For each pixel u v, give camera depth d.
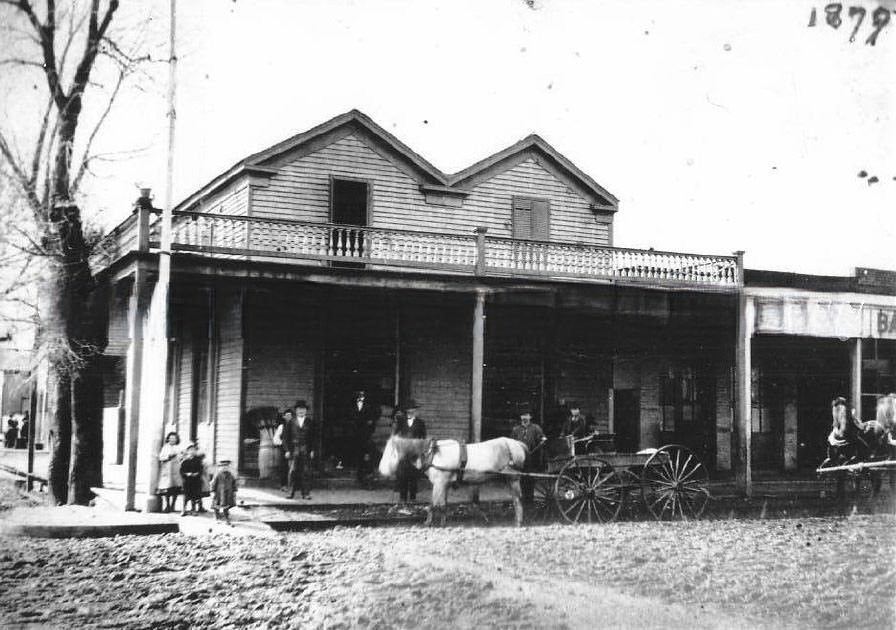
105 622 7.70
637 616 8.12
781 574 10.09
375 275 16.61
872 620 8.21
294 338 18.70
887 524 14.12
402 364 19.48
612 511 14.57
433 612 8.06
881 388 23.39
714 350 22.27
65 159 15.38
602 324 20.78
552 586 9.21
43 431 29.86
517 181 22.02
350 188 20.11
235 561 10.25
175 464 13.91
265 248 18.75
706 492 14.91
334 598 8.55
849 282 20.59
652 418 21.95
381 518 13.70
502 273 18.06
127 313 18.67
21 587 8.89
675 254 19.00
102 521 12.53
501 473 13.58
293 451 15.68
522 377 20.92
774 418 23.12
